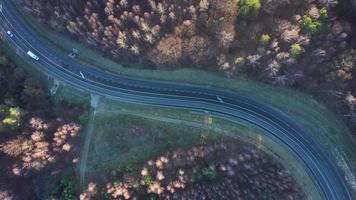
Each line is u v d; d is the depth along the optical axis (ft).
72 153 392.68
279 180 353.51
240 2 331.36
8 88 403.75
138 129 391.45
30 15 422.00
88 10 370.32
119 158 391.86
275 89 374.43
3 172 382.01
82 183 394.93
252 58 340.80
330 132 363.97
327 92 352.69
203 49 356.18
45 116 392.88
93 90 406.41
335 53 334.44
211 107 384.47
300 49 326.24
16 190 387.55
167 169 368.89
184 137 383.45
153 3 343.87
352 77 331.57
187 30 348.59
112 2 357.41
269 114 374.84
